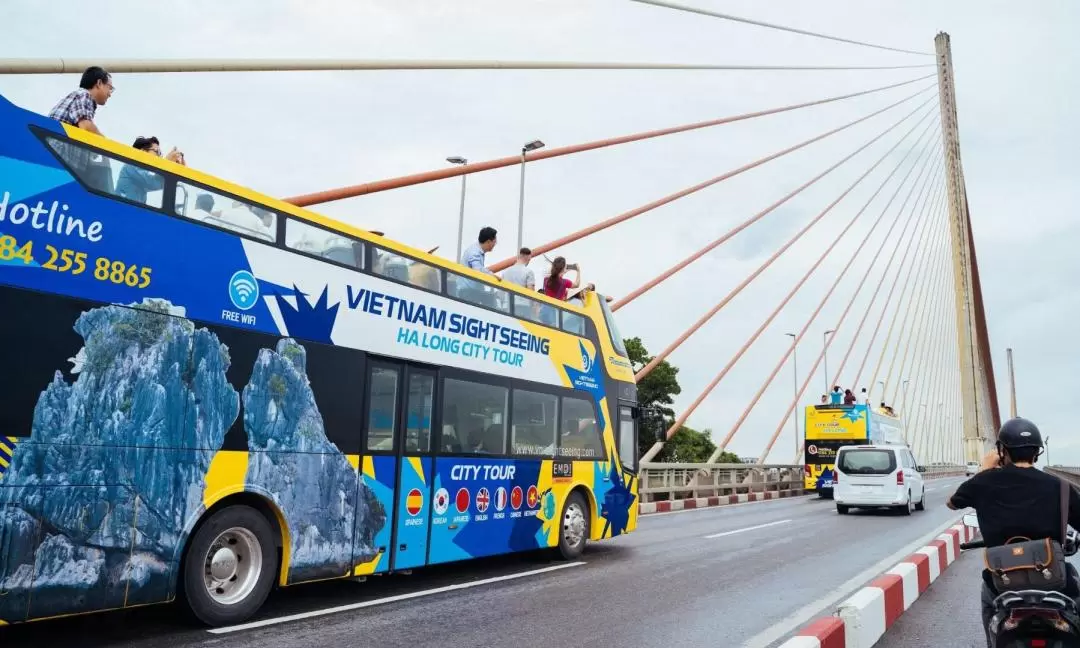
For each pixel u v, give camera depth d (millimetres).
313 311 6910
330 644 5688
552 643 5926
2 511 4785
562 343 10656
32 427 4945
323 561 6824
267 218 6609
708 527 15820
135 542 5422
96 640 5633
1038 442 4242
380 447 7496
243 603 6172
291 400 6617
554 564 10211
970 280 77625
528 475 9625
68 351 5148
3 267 4895
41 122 5176
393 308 7793
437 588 8242
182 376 5793
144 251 5648
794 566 10250
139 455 5480
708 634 6301
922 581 8391
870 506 19922
